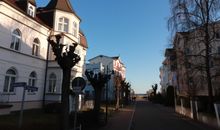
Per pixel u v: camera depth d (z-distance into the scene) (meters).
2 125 13.94
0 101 20.61
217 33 20.23
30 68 25.00
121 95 48.38
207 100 22.94
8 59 21.72
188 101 28.08
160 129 17.30
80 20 32.12
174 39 21.97
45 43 27.75
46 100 27.22
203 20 20.08
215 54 20.77
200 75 21.83
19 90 23.25
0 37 20.59
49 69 27.84
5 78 21.58
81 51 33.91
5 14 21.17
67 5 30.48
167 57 23.64
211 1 19.80
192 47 21.38
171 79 58.88
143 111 37.22
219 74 20.94
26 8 25.12
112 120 22.55
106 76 18.89
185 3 20.52
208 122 19.58
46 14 29.56
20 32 23.45
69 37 29.05
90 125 15.02
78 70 31.22
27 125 14.34
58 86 27.06
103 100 55.12
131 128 17.67
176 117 27.09
